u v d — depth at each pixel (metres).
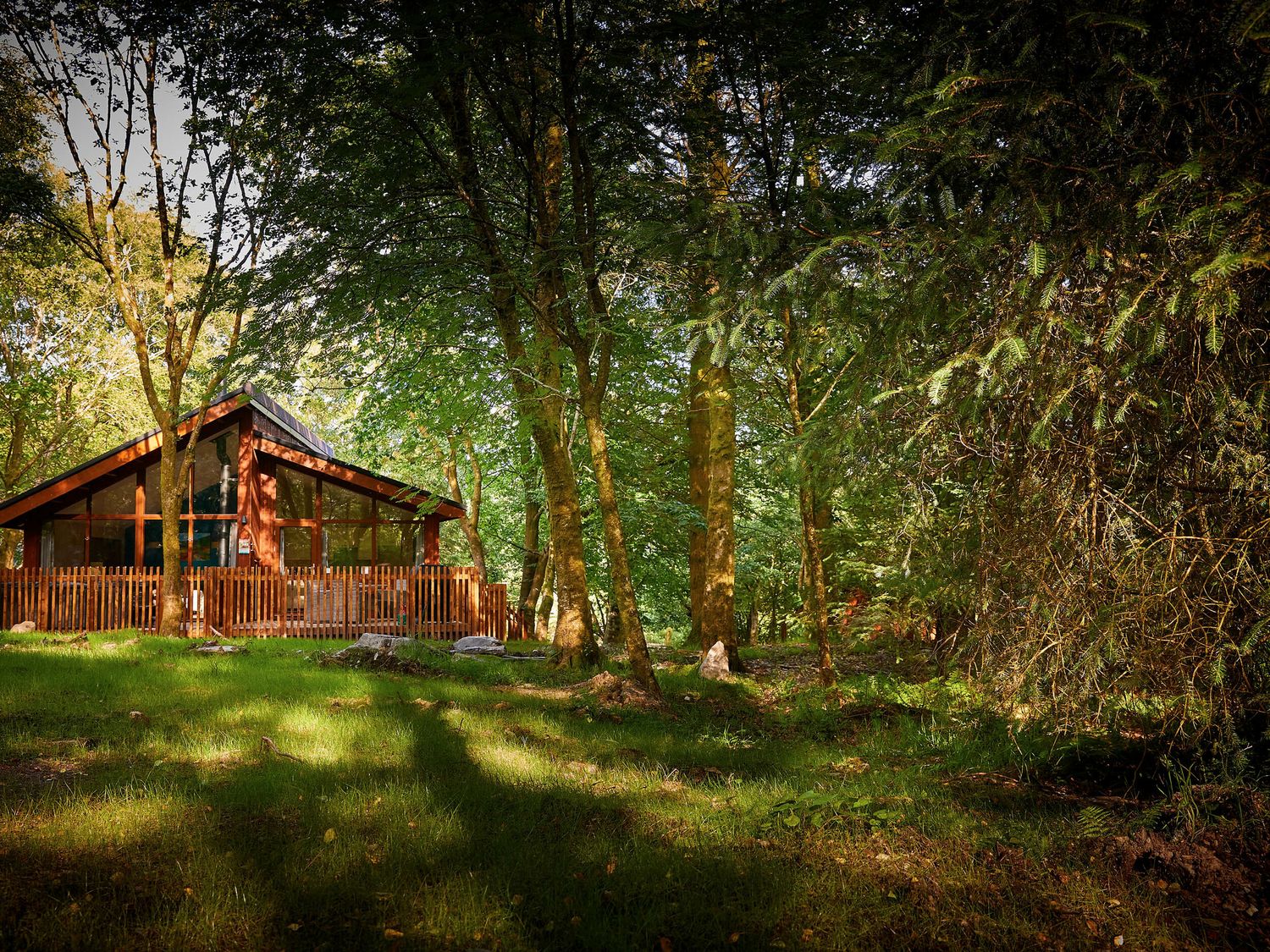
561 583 13.37
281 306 11.30
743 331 4.51
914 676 11.32
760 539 23.81
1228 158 3.12
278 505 19.91
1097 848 4.39
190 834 4.55
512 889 4.02
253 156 14.38
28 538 18.52
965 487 5.08
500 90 10.58
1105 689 4.11
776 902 3.87
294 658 12.02
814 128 6.30
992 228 3.85
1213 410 3.71
